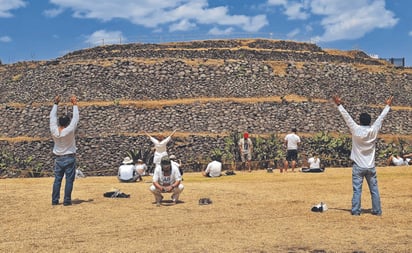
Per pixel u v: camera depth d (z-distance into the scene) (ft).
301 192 53.83
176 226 35.81
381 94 158.81
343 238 31.71
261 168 109.19
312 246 29.91
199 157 120.98
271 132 132.46
